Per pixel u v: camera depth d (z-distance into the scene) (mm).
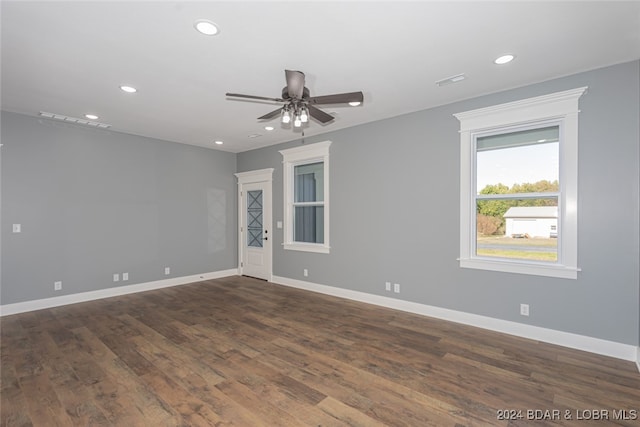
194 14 2014
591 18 2062
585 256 2863
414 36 2281
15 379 2410
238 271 6582
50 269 4293
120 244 4961
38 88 3215
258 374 2492
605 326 2781
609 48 2451
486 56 2578
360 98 2588
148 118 4242
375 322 3650
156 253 5383
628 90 2680
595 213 2818
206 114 4047
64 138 4410
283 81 3057
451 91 3312
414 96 3443
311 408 2066
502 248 3412
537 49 2467
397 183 4113
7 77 2949
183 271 5738
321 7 1944
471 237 3551
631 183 2674
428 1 1889
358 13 2010
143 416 1983
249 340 3150
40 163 4215
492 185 3469
